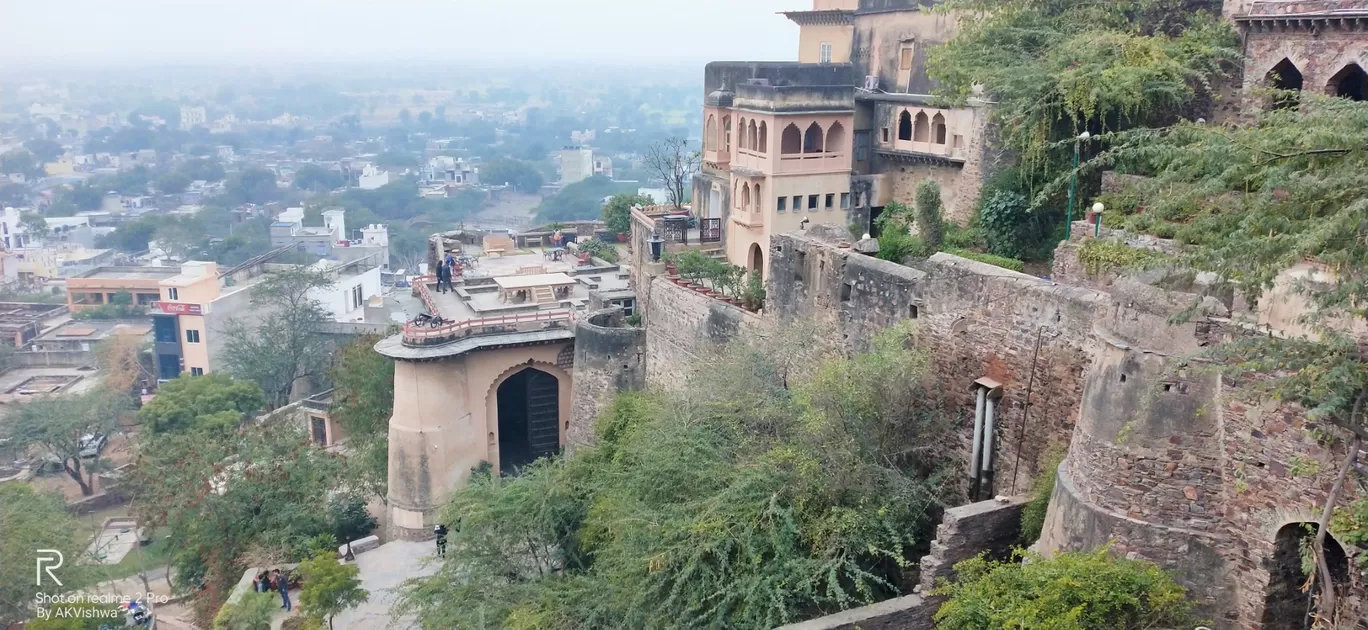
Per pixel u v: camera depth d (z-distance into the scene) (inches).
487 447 1407.5
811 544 669.9
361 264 3422.7
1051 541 567.8
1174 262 481.7
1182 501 517.7
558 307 1524.4
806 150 1371.8
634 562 706.8
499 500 932.0
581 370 1262.3
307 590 1048.2
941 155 1274.6
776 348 882.1
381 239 4404.5
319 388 2517.2
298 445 1390.3
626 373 1240.2
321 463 1384.1
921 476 755.4
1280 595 503.5
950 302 747.4
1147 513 523.2
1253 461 498.6
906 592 679.7
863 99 1400.1
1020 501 625.9
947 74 1120.8
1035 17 1075.9
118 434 2354.8
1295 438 479.8
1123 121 959.6
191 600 1346.0
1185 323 490.3
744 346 908.0
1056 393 660.1
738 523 680.4
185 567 1318.9
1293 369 453.7
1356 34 818.8
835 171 1373.0
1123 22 1031.0
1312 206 420.8
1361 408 436.1
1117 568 494.9
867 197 1396.4
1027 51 1067.9
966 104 1211.9
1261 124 559.2
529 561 928.9
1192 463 513.7
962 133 1238.3
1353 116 419.5
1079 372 639.8
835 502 682.8
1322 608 463.5
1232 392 498.6
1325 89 852.6
